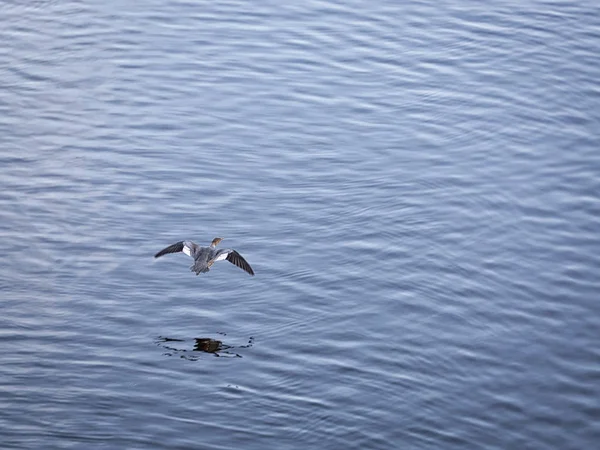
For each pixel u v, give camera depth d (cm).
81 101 3778
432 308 2791
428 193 3316
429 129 3669
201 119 3681
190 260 2978
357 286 2869
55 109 3725
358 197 3278
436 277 2922
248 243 3039
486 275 2942
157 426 2317
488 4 4584
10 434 2264
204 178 3356
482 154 3541
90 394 2419
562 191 3359
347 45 4197
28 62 4022
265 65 4034
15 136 3559
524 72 4038
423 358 2592
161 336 2652
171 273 2916
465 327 2723
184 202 3231
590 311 2812
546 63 4100
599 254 3058
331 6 4519
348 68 4034
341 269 2939
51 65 4009
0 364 2511
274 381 2484
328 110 3759
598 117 3759
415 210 3228
